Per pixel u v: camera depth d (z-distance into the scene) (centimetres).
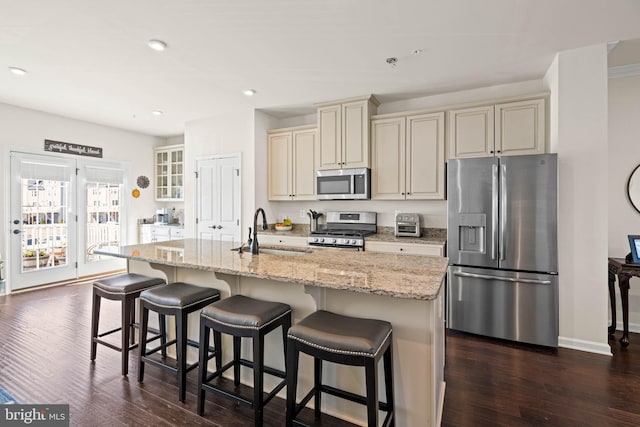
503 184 280
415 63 292
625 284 270
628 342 273
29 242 441
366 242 362
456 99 369
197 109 438
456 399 201
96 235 521
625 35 244
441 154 347
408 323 160
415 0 202
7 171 417
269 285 202
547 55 276
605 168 257
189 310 197
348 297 174
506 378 224
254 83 342
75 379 218
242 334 166
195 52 271
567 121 268
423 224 388
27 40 250
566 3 204
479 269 292
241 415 183
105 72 313
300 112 451
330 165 401
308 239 396
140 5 206
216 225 477
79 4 204
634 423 178
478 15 218
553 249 266
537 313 272
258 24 229
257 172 444
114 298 226
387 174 375
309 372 188
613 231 312
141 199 588
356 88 356
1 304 378
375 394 135
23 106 423
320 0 202
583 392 207
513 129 313
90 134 509
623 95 307
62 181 477
